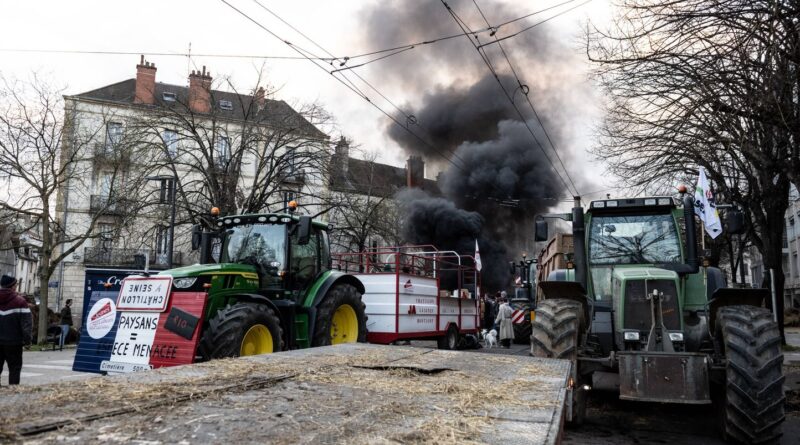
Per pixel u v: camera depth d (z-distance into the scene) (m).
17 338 7.34
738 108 8.37
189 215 22.91
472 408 2.37
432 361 3.89
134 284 7.54
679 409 7.25
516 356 4.39
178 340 6.97
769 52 7.65
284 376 3.03
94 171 26.62
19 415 1.96
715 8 8.21
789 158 10.11
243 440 1.78
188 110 23.41
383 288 11.61
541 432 1.97
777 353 5.16
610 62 9.41
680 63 8.86
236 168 24.59
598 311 6.94
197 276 7.54
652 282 6.20
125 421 1.96
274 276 8.88
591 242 7.49
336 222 30.38
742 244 22.11
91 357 7.60
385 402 2.44
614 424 6.38
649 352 5.34
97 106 34.22
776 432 5.02
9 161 20.28
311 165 23.70
